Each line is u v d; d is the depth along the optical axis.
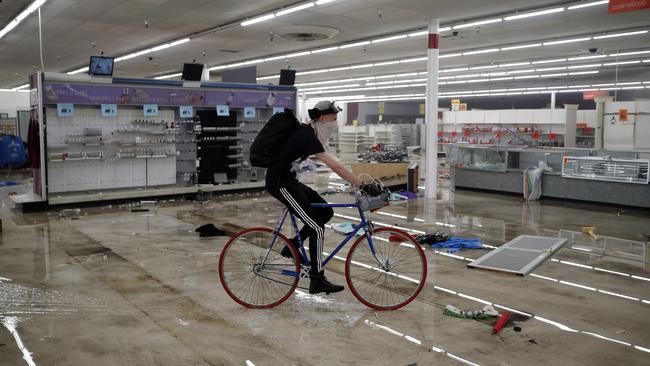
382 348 3.43
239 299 4.25
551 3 10.83
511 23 12.61
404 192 11.63
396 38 14.88
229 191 11.64
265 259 4.26
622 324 3.89
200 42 16.34
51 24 13.70
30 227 7.80
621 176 9.64
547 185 10.87
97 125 10.18
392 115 45.84
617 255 6.10
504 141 23.02
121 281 4.96
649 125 13.91
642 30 13.47
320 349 3.41
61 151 9.82
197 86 10.99
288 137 4.01
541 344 3.51
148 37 15.74
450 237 6.88
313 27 12.11
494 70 23.14
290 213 4.16
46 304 4.29
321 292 4.18
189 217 8.69
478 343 3.52
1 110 31.20
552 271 5.39
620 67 21.98
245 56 19.66
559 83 29.05
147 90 10.35
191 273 5.23
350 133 27.41
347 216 8.80
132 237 7.05
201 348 3.42
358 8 11.24
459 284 4.89
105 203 9.97
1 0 10.94
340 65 22.23
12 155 17.33
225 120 11.62
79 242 6.73
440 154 25.91
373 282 4.86
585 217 8.80
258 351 3.38
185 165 11.48
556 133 21.45
